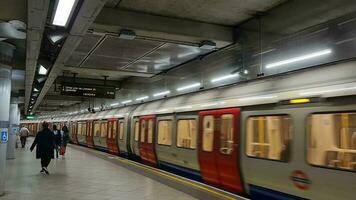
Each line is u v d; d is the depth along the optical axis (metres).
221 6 8.53
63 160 14.65
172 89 15.21
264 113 6.96
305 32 7.91
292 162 6.12
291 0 8.16
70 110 42.72
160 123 12.55
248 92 7.61
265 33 8.91
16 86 16.64
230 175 7.96
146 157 13.97
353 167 5.01
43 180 9.27
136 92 20.14
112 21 8.64
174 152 11.06
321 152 5.56
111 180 9.18
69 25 5.99
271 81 7.08
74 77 17.98
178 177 8.48
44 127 10.84
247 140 7.41
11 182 8.96
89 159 15.16
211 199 6.34
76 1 4.67
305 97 5.94
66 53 8.06
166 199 6.80
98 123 23.77
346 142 5.15
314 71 6.07
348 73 5.34
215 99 8.90
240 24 9.84
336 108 5.37
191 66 13.54
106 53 12.43
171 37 9.62
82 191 7.73
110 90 18.70
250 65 9.54
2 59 7.52
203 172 9.30
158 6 8.58
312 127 5.77
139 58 13.21
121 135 18.03
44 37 7.35
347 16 6.97
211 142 8.79
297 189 6.01
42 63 9.37
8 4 5.30
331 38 7.32
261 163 6.89
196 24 9.59
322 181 5.50
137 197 7.04
